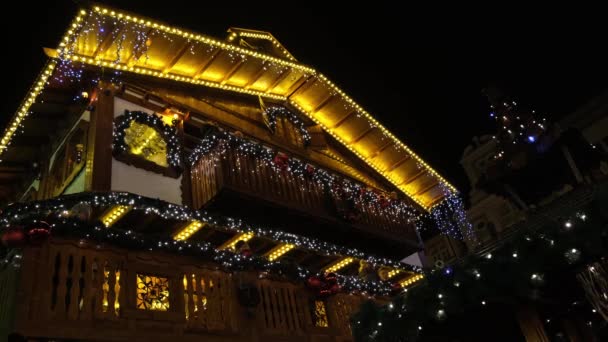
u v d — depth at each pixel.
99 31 10.36
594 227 5.15
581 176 8.03
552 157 8.47
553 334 7.68
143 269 8.61
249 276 10.24
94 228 8.14
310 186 14.01
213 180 11.46
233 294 9.84
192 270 9.38
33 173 12.95
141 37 10.99
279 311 10.52
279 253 12.54
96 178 9.96
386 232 15.68
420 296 6.71
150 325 8.14
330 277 11.59
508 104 9.05
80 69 10.92
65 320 7.23
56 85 11.08
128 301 8.08
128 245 8.53
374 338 7.20
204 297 9.30
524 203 8.80
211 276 9.65
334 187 14.70
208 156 11.93
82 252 7.97
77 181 10.70
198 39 11.76
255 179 12.32
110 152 10.55
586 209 5.25
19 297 6.94
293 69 14.86
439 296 6.43
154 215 10.02
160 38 11.40
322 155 16.89
